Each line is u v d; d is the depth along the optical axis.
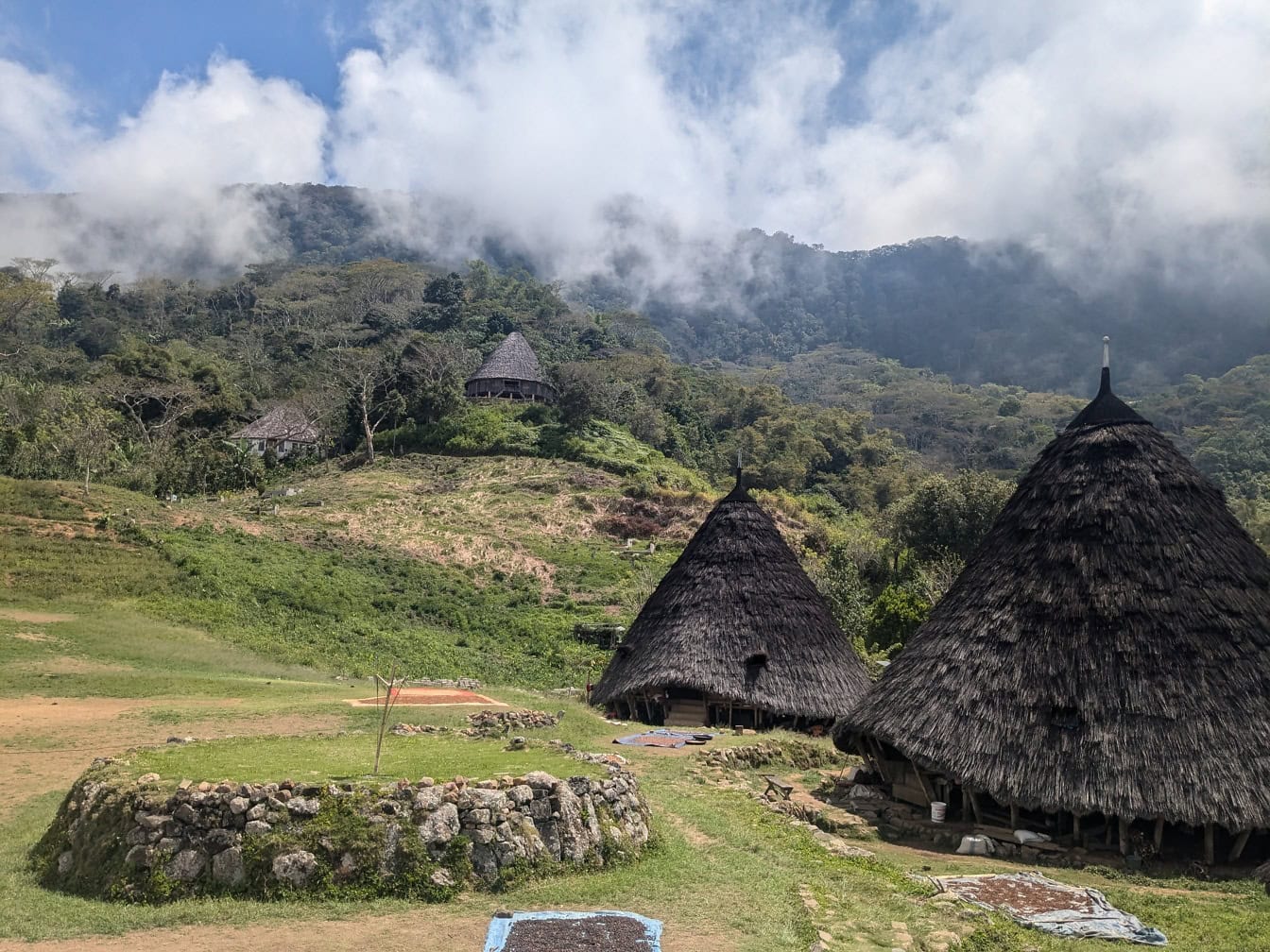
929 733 16.11
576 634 42.62
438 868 9.50
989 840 14.93
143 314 132.50
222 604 35.38
